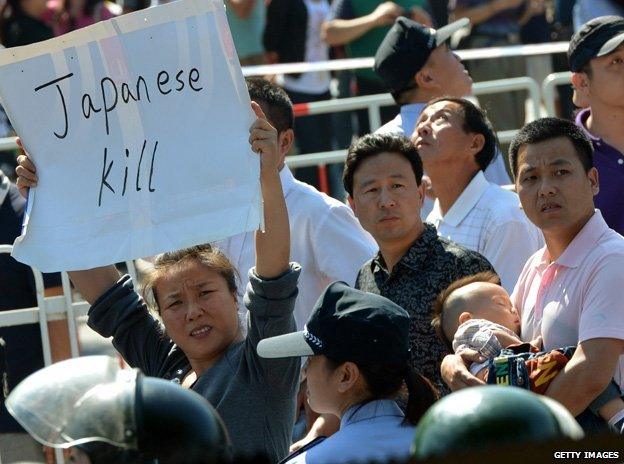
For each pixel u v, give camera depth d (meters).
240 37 27.44
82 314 16.69
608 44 15.34
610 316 11.18
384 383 10.38
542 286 11.90
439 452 6.34
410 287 12.89
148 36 10.80
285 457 11.24
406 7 25.61
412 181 13.12
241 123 10.74
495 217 14.54
